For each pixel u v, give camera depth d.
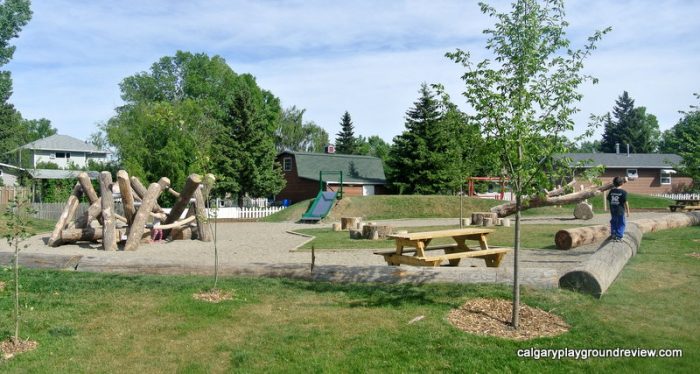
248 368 5.40
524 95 6.33
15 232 6.39
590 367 5.27
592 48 6.32
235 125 40.50
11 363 5.57
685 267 10.16
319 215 30.94
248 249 15.34
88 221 17.09
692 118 17.95
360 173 49.38
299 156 47.59
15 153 62.53
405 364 5.38
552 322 6.59
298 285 8.66
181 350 5.96
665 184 51.88
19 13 40.28
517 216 6.47
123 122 42.56
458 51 6.52
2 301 7.82
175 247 16.11
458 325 6.54
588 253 13.07
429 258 9.30
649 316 6.81
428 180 41.12
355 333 6.33
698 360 5.42
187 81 65.06
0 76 41.44
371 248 14.88
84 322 6.95
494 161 6.52
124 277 9.51
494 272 8.28
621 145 80.44
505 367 5.26
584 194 20.64
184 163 36.16
